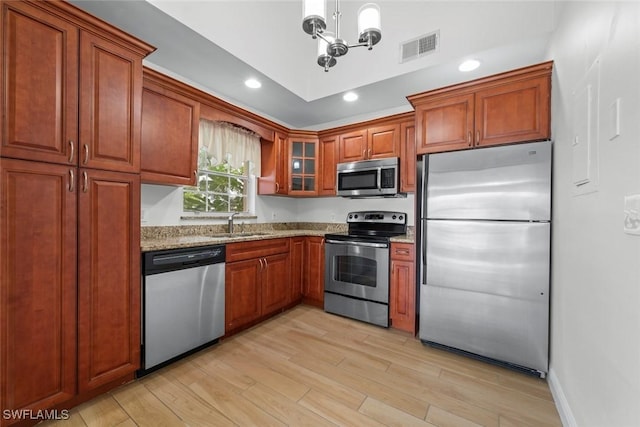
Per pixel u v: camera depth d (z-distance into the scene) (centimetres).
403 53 249
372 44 137
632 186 88
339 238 299
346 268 297
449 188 222
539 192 189
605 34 108
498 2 209
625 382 93
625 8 93
